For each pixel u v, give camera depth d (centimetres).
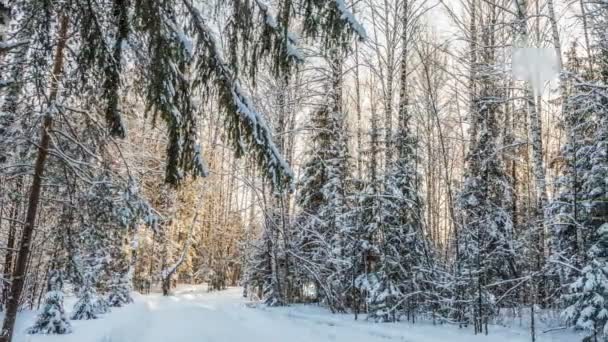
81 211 845
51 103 729
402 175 1516
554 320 1229
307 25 472
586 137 1112
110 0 496
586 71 1313
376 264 1555
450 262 1549
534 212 1502
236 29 482
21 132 781
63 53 723
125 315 1612
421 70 2198
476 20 1747
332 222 1892
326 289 1738
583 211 1099
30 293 1677
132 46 517
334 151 1995
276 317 1538
